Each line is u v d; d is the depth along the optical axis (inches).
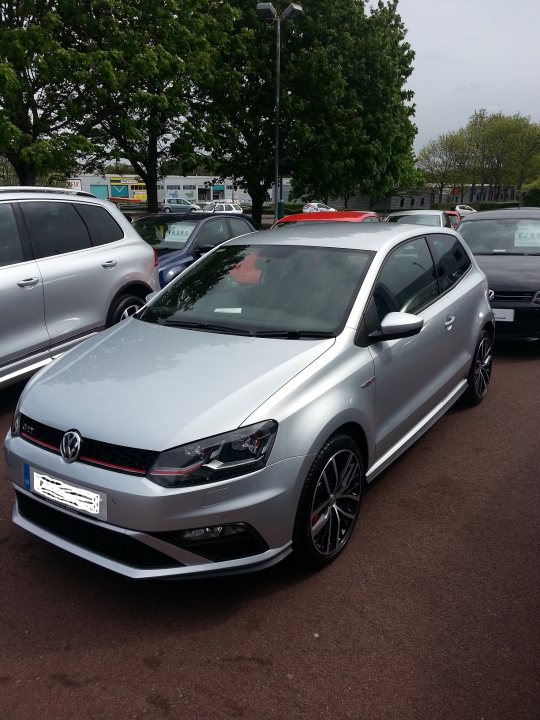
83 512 105.3
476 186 2797.7
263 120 866.1
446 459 175.0
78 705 90.3
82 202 235.3
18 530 136.6
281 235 173.2
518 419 205.6
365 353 132.0
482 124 2615.7
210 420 104.3
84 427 107.5
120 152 642.2
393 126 928.3
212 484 100.3
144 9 560.1
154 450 100.8
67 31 565.9
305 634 104.9
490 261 300.2
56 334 211.3
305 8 839.1
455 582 119.2
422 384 160.2
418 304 162.4
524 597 114.7
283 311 140.6
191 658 99.3
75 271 217.9
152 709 89.6
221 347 129.1
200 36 612.4
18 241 203.6
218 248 175.6
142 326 147.9
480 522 141.6
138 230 358.0
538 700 91.1
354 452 126.3
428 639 103.7
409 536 135.6
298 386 113.7
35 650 101.1
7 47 478.6
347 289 142.3
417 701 91.0
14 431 120.0
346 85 867.4
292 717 88.2
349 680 95.0
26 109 524.1
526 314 267.7
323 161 855.7
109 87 543.8
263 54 828.6
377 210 2087.8
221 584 118.4
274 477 105.8
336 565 124.7
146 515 99.1
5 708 89.7
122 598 114.2
